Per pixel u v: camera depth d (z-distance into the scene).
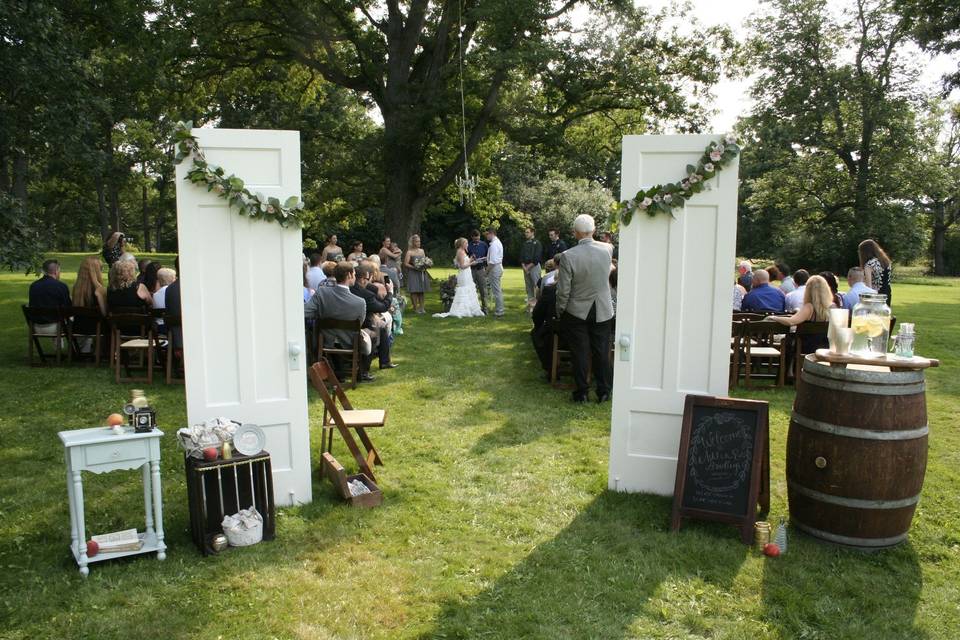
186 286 4.08
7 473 4.92
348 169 20.69
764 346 8.33
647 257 4.43
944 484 4.80
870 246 8.33
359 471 5.07
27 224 7.77
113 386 7.51
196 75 18.55
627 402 4.58
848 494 3.75
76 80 9.41
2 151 9.66
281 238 4.23
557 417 6.46
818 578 3.53
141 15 16.42
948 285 27.50
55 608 3.22
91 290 8.73
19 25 8.34
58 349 8.55
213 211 4.09
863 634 3.06
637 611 3.23
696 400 4.17
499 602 3.30
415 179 19.28
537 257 13.76
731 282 4.30
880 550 3.82
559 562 3.68
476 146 19.36
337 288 7.52
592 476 4.93
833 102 31.52
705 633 3.08
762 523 3.88
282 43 18.48
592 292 6.77
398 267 14.20
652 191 4.28
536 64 15.98
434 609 3.24
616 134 20.58
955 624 3.15
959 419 6.46
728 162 4.21
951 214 36.78
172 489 4.70
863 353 3.92
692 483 4.09
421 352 9.58
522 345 10.09
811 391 3.90
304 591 3.39
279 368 4.32
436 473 5.01
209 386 4.17
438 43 18.14
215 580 3.49
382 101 19.17
